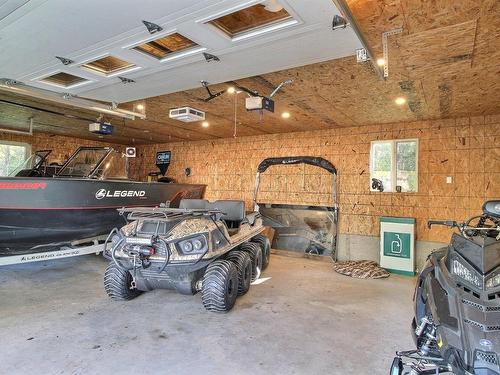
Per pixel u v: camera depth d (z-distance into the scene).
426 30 2.53
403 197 5.78
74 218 4.64
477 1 2.14
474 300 1.65
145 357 2.52
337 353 2.65
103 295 3.96
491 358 1.50
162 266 3.09
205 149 8.47
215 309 3.39
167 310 3.52
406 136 5.79
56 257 4.47
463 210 5.26
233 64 3.02
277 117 5.61
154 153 9.47
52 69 3.18
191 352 2.62
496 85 3.75
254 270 4.82
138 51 2.77
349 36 2.44
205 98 4.62
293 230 6.86
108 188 4.99
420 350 1.92
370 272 5.16
